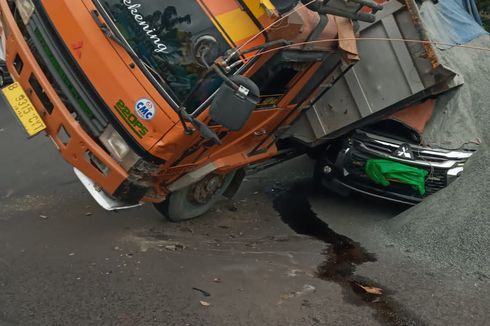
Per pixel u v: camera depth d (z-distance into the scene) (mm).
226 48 4160
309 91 5719
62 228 5227
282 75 4840
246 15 4164
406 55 6133
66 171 7148
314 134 6812
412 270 5395
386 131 6859
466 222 5965
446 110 6750
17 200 5887
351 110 6562
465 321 4379
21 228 5086
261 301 4328
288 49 4371
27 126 4680
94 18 4281
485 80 7918
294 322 4070
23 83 4742
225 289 4441
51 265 4418
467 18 9109
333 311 4316
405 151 6617
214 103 3865
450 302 4688
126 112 4305
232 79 3867
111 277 4355
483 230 5766
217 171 5430
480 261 5402
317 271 5148
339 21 5113
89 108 4426
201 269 4754
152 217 5934
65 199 6090
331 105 6648
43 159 7609
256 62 4164
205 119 4258
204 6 4227
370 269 5359
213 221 6188
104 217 5676
